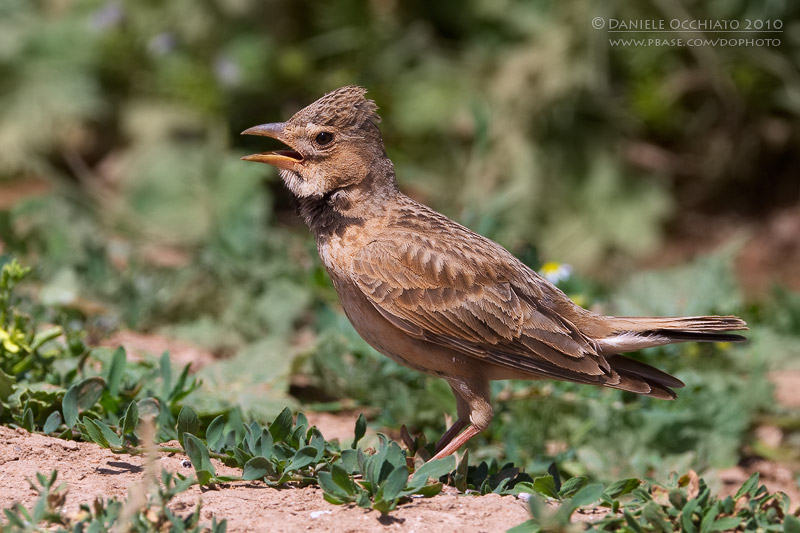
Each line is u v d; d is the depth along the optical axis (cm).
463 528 645
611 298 1359
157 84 1798
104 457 735
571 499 664
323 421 981
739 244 1456
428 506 678
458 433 859
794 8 1817
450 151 1775
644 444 1036
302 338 1229
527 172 1772
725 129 1872
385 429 1000
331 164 859
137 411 755
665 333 844
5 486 672
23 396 799
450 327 830
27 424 768
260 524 640
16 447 730
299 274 1279
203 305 1240
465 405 859
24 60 1802
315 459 713
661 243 1834
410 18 1853
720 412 1069
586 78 1806
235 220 1394
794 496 996
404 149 1783
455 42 1859
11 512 602
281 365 1041
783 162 1912
